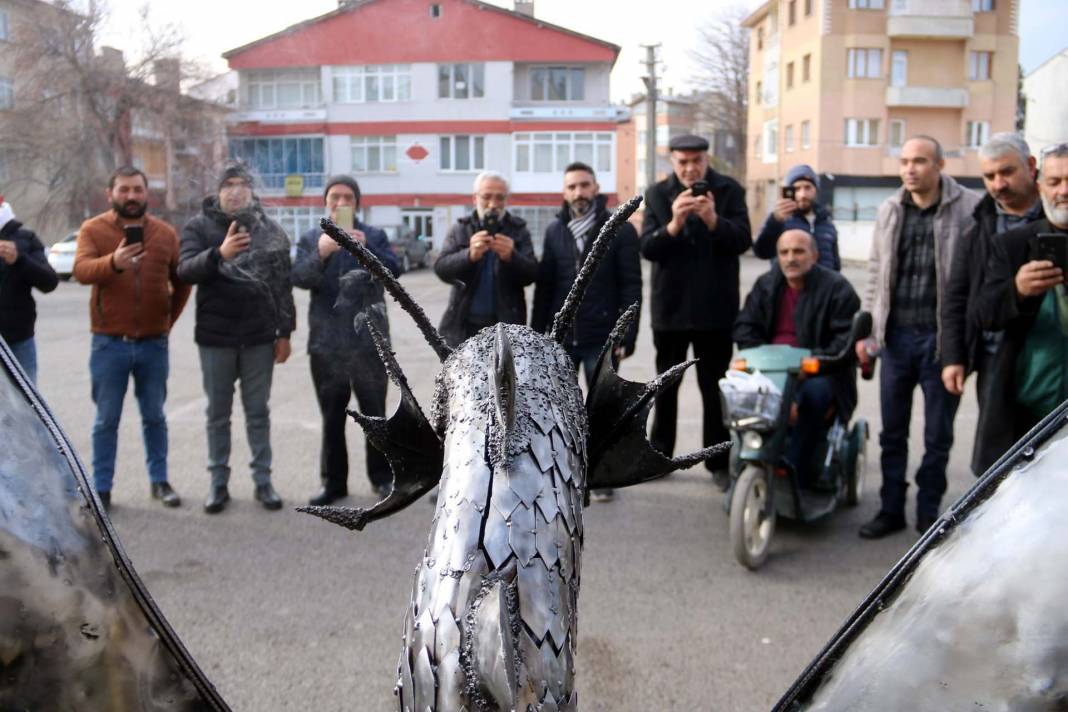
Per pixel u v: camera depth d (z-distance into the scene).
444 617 0.84
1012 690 0.83
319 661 3.32
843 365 4.37
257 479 5.03
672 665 3.30
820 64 34.53
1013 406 3.45
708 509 5.05
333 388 4.89
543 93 26.55
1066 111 13.38
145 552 4.35
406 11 18.27
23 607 0.89
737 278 5.29
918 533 4.52
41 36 15.19
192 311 15.46
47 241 17.75
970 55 34.09
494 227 4.77
